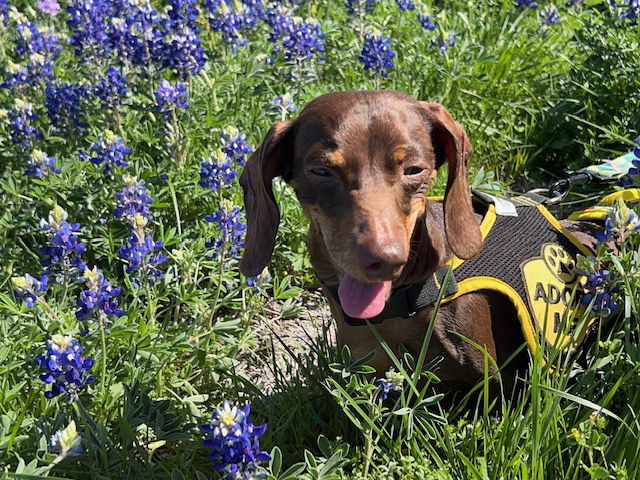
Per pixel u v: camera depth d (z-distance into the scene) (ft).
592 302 1.60
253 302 2.08
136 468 1.54
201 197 2.38
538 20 3.48
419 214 1.56
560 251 1.74
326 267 1.64
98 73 2.70
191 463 1.62
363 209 1.43
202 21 3.25
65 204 2.32
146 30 2.66
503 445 1.48
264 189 1.60
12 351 1.74
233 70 2.78
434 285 1.59
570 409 1.58
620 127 2.68
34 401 1.71
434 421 1.65
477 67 3.01
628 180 1.98
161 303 2.20
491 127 2.86
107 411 1.66
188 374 1.88
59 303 1.92
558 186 2.15
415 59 3.02
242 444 1.31
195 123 2.51
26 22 2.91
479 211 1.83
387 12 3.34
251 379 2.02
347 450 1.48
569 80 2.87
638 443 1.44
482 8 3.59
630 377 1.58
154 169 2.35
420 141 1.52
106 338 1.77
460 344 1.61
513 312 1.67
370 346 1.67
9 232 2.35
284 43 2.76
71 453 1.40
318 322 2.25
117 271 2.27
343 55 3.08
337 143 1.48
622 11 2.87
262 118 2.62
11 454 1.55
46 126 2.63
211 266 2.09
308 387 1.84
